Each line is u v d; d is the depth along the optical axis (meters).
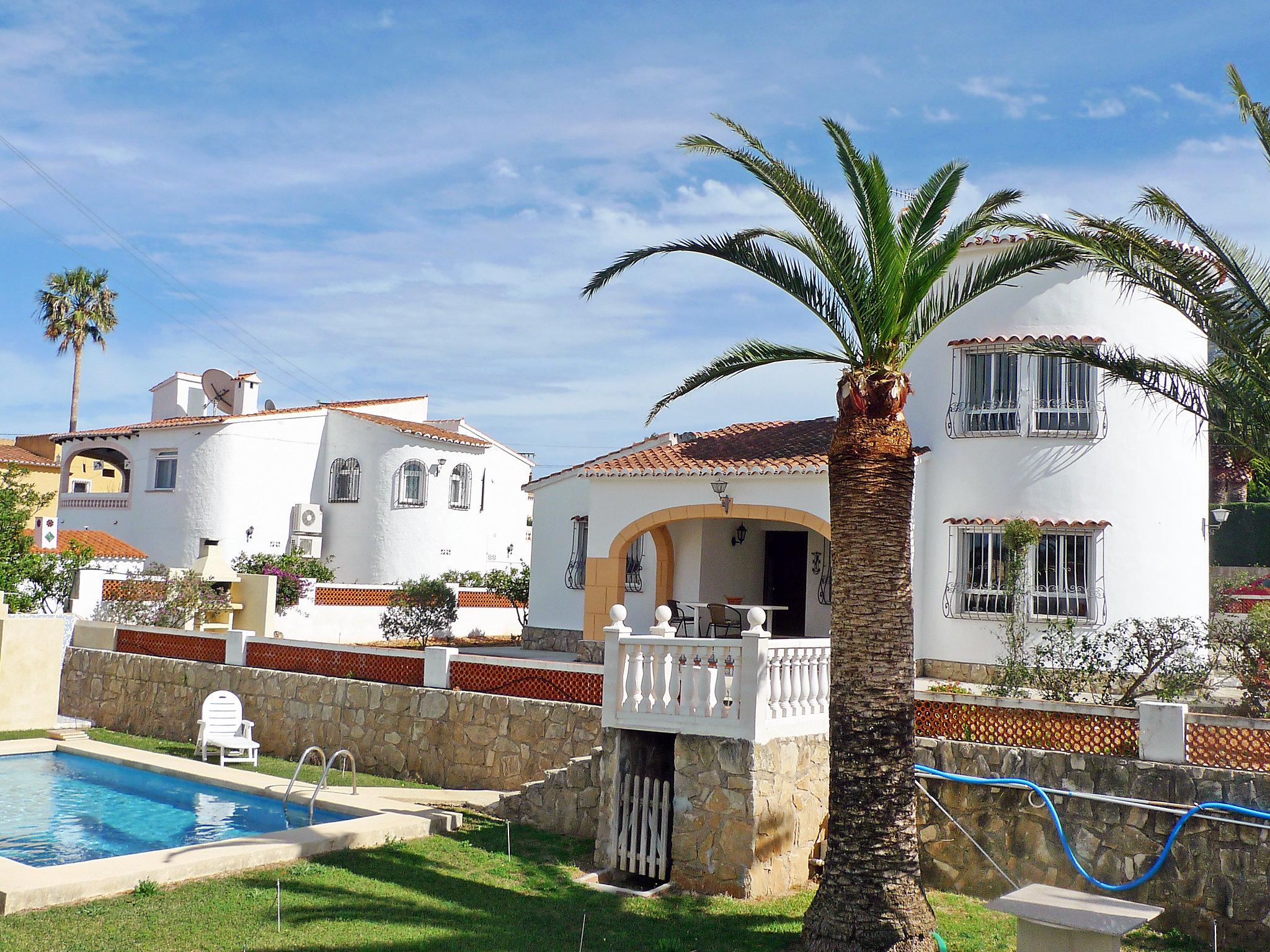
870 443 9.47
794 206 9.79
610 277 11.21
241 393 38.66
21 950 7.77
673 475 21.05
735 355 11.45
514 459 41.44
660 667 11.45
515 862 11.38
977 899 11.41
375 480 35.09
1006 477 19.56
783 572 25.00
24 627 19.22
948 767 12.12
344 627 30.45
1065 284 19.45
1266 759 10.43
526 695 15.19
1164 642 15.12
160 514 34.28
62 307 49.06
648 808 11.38
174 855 10.11
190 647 20.08
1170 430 19.23
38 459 36.47
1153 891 10.52
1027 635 18.89
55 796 14.09
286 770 16.31
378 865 10.76
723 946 9.17
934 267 9.56
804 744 11.62
